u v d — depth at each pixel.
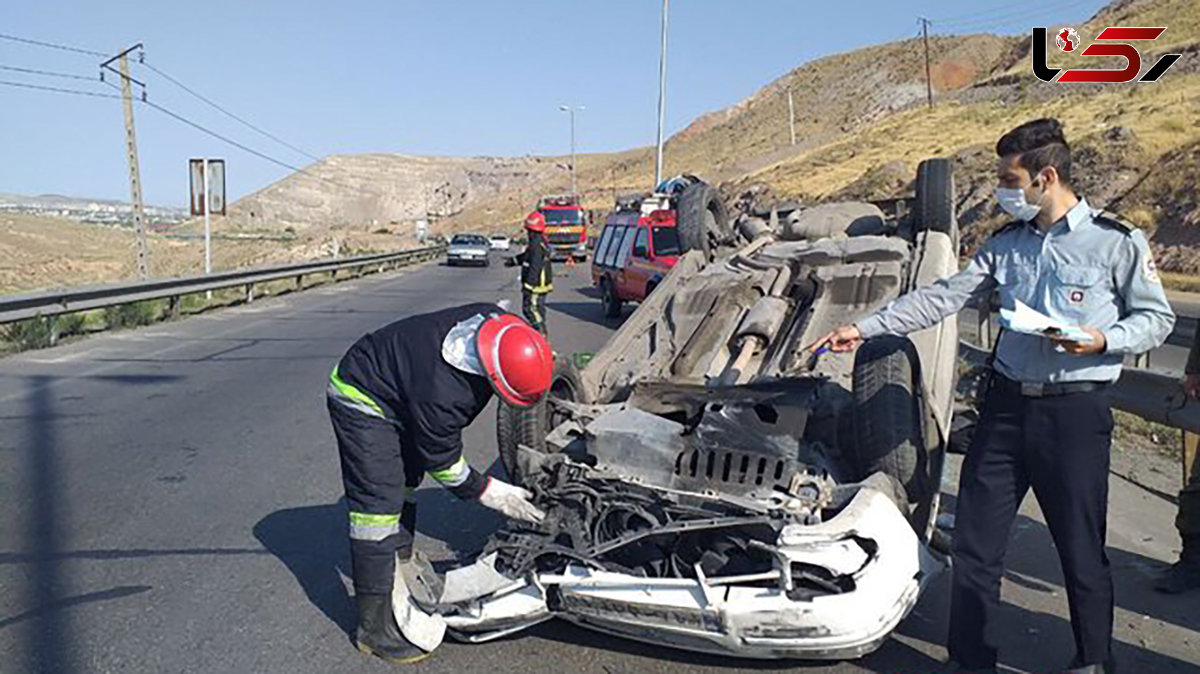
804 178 56.66
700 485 4.51
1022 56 84.75
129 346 14.05
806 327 6.15
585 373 6.32
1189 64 55.09
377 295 24.25
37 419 8.98
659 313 6.87
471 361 4.04
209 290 19.73
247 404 9.74
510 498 4.45
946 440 5.23
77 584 5.14
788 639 3.74
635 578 4.00
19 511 6.32
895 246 6.82
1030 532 5.98
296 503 6.55
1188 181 27.44
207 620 4.72
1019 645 4.41
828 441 4.89
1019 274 3.86
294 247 53.62
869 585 3.74
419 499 6.75
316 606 4.91
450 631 4.50
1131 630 4.55
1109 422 3.74
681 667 4.25
